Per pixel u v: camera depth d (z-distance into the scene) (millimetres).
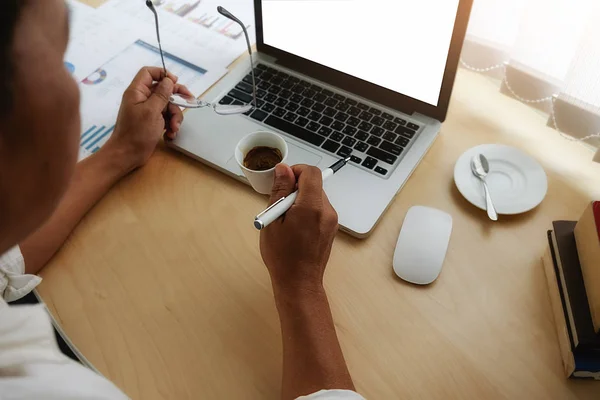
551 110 817
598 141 798
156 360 600
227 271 675
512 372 581
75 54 963
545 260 659
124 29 1010
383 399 565
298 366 555
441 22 691
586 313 571
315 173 626
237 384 581
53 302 647
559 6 755
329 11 782
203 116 840
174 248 699
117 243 705
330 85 866
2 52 286
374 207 708
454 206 729
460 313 627
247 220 728
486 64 919
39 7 308
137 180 779
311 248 600
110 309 642
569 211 715
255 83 883
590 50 734
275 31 869
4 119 301
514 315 625
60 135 342
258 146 716
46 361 458
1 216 343
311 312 583
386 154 766
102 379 473
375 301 641
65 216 699
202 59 952
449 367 586
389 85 803
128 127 777
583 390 567
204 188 768
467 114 852
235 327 624
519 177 736
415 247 666
